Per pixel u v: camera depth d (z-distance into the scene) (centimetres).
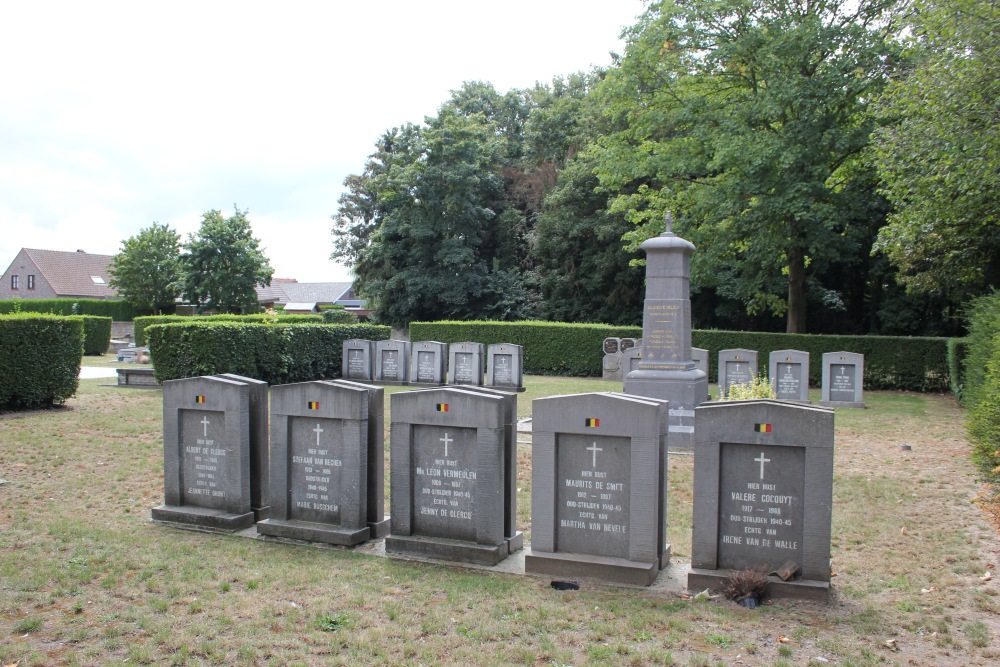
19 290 6750
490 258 4819
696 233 2619
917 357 2333
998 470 898
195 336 1816
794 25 2359
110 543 733
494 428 684
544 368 2811
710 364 2581
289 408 768
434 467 716
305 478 771
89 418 1393
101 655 491
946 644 516
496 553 686
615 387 2298
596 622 551
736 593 596
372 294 4559
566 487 675
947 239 1816
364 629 538
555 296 4322
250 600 589
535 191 4806
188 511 807
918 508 887
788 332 2756
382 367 2328
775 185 2397
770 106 2300
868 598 606
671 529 817
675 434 1284
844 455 1215
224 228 4556
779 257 2650
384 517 795
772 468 617
